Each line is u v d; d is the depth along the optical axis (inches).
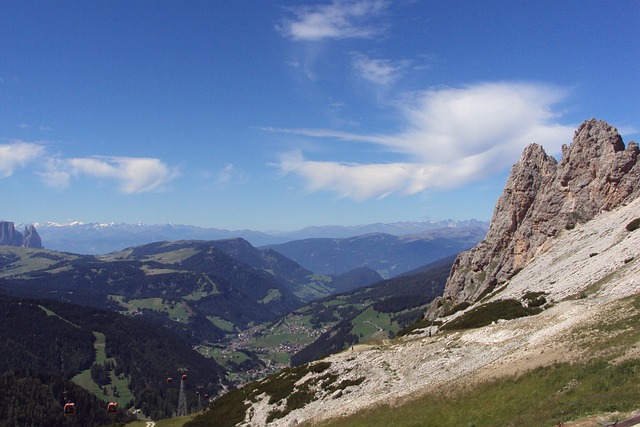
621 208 4658.0
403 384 2758.4
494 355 2512.3
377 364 3297.2
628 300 2262.6
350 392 3056.1
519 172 5905.5
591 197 5044.3
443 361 2834.6
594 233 4480.8
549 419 1401.3
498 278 5477.4
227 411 3863.2
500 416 1678.2
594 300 2748.5
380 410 2389.3
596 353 1791.3
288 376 3878.0
